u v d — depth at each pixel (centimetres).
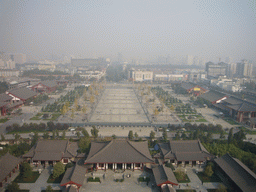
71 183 5259
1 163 5697
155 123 11225
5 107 12119
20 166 6306
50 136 9019
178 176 5991
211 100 15000
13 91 14262
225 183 5819
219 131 10012
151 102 16312
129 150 6419
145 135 9412
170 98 16912
